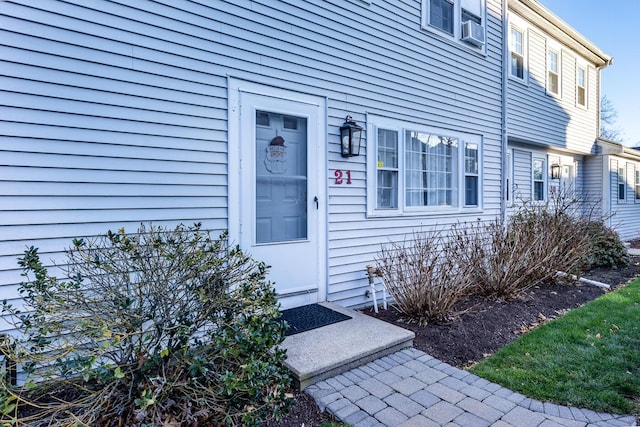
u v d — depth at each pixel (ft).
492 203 22.43
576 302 16.12
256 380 6.80
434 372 9.53
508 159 26.37
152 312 7.25
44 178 8.59
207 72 10.97
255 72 11.96
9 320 8.14
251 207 11.89
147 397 6.08
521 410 7.86
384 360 10.11
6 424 6.14
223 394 7.00
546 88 28.12
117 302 7.04
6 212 8.20
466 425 7.32
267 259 12.27
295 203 13.15
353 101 14.80
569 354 10.53
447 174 19.44
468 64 20.52
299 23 13.06
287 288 12.83
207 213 10.98
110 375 6.54
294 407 7.95
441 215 18.74
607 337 11.73
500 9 22.84
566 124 30.76
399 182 16.69
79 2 8.98
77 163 8.99
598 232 23.72
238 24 11.59
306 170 13.38
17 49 8.27
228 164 11.38
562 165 32.99
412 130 17.28
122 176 9.60
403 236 16.84
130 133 9.70
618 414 7.72
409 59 17.07
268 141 12.44
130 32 9.68
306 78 13.29
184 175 10.57
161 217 10.19
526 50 26.03
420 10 17.58
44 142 8.59
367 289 15.31
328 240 14.02
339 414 7.68
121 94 9.56
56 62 8.71
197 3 10.78
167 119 10.27
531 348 11.02
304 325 11.43
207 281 7.93
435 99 18.48
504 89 22.90
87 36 9.09
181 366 7.06
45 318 7.02
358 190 15.05
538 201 27.27
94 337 6.67
